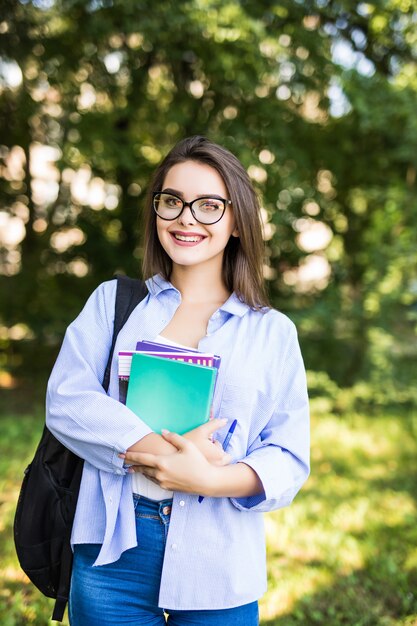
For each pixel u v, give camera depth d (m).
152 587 1.50
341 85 6.37
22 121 7.29
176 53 6.39
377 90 6.41
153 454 1.38
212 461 1.40
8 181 7.67
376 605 3.13
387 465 5.40
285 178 6.77
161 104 7.08
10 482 4.47
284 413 1.55
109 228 7.84
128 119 7.06
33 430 5.94
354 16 6.59
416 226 6.44
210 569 1.46
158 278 1.63
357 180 7.54
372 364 7.11
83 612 1.52
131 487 1.49
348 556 3.60
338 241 7.60
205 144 1.57
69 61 6.48
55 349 8.25
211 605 1.46
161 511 1.47
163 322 1.59
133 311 1.61
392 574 3.40
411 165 6.83
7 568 3.26
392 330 6.78
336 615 3.02
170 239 1.56
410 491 4.79
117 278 1.67
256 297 1.61
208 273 1.63
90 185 7.28
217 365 1.47
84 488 1.52
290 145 6.81
